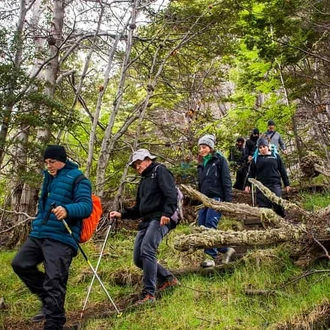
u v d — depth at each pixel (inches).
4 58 294.7
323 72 461.4
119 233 352.8
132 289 232.2
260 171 311.9
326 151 454.3
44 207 186.9
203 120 540.4
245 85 560.4
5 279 262.7
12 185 408.8
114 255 287.6
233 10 428.1
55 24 440.5
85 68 447.5
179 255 268.5
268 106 560.1
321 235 212.2
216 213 246.4
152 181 210.4
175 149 485.4
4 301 228.1
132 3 426.0
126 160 465.7
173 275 220.4
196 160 465.1
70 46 457.1
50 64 417.1
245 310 183.8
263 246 243.6
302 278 198.7
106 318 195.9
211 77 576.1
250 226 345.4
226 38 471.5
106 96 549.3
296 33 392.8
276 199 248.5
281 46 406.9
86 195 182.7
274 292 192.5
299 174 514.9
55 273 174.2
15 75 282.4
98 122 448.1
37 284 186.4
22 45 301.3
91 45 464.4
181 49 496.7
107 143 404.5
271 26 397.7
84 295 230.4
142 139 502.6
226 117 557.0
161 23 469.1
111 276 243.8
